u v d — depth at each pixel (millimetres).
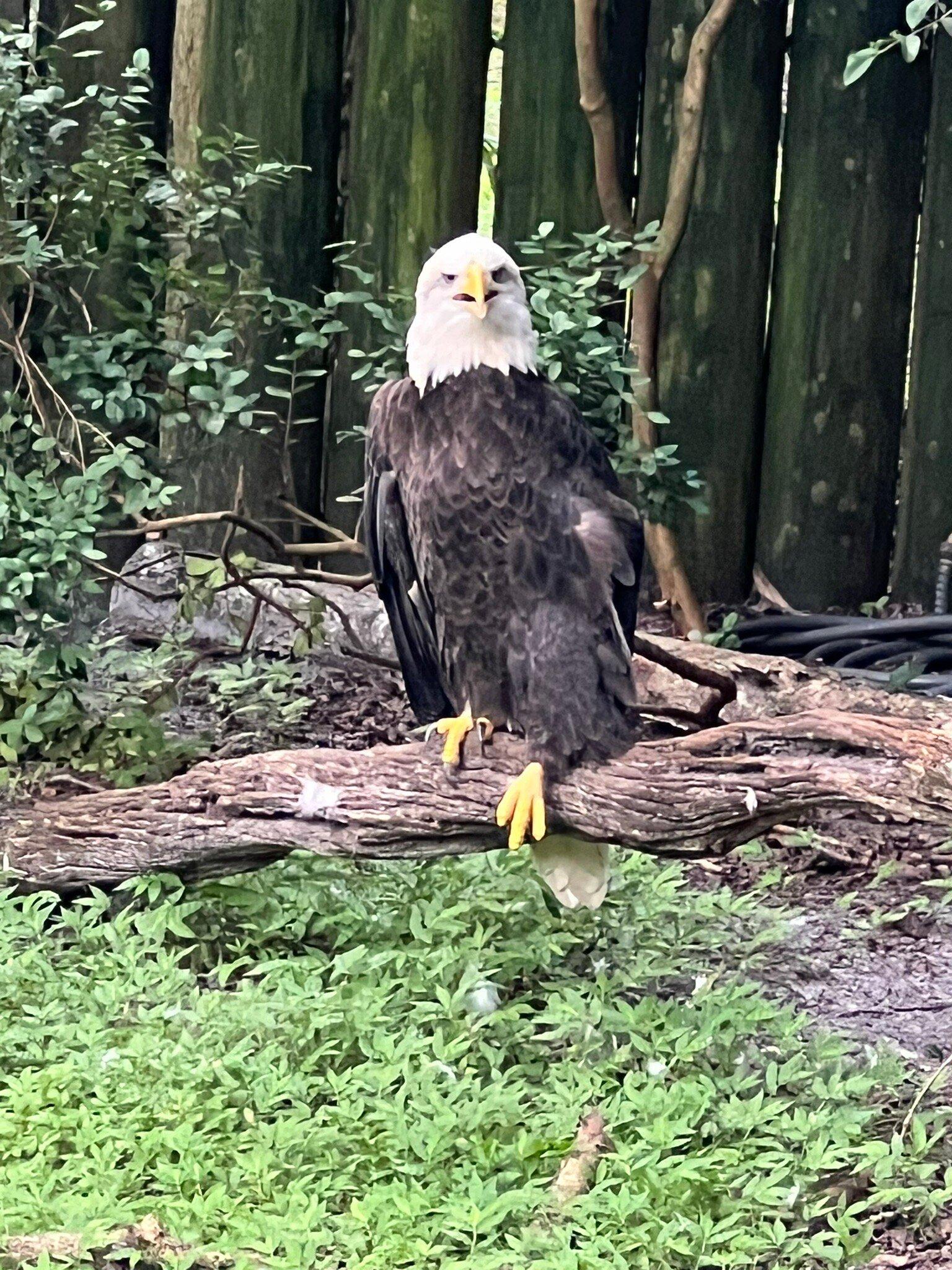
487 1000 3670
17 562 4297
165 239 5465
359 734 5617
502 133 6340
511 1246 2816
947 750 3426
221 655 6000
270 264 6180
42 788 4840
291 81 6094
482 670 3900
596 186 6309
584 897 3830
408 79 6121
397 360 5023
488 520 3748
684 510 6496
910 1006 4016
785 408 6469
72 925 3881
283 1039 3441
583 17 5621
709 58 5719
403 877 4242
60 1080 3174
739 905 4316
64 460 5020
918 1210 3070
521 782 3625
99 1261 2727
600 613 3709
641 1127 3121
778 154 6426
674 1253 2857
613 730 3682
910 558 6551
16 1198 2811
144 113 6230
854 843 4918
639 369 5426
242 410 4902
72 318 5719
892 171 6277
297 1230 2764
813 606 6574
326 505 6500
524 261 6320
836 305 6359
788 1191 2971
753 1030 3623
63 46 6137
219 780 3977
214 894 4121
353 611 6137
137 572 5734
